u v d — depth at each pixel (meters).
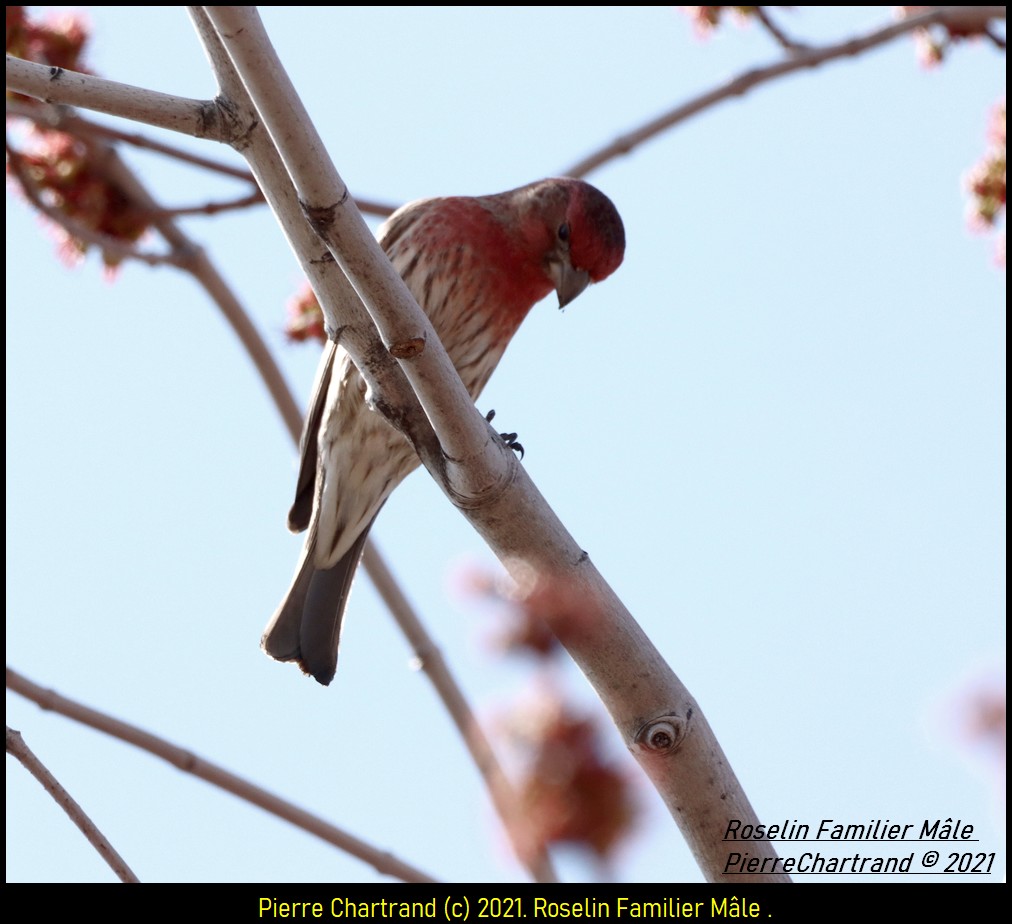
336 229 6.22
